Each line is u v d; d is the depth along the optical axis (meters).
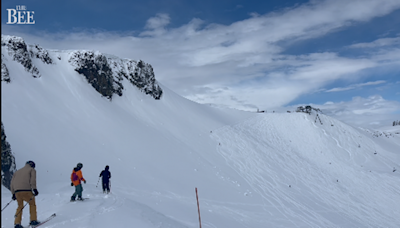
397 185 35.03
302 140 48.09
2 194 10.88
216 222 16.08
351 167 40.25
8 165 15.79
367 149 47.47
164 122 38.34
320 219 22.89
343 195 30.64
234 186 26.55
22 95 26.25
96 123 28.95
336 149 45.75
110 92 36.12
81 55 34.69
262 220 19.81
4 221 7.57
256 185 28.39
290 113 58.56
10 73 27.44
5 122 21.89
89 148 24.19
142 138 30.58
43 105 26.94
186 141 35.66
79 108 29.97
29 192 7.09
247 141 42.12
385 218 26.22
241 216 19.53
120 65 41.44
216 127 44.69
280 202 25.19
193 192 22.64
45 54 33.06
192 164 29.03
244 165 33.53
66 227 6.95
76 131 25.89
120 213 8.78
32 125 23.34
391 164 43.25
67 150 22.42
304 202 26.45
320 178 34.94
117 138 28.11
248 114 59.84
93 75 34.84
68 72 33.62
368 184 34.84
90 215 8.10
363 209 27.62
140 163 25.19
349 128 53.56
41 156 20.22
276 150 42.28
